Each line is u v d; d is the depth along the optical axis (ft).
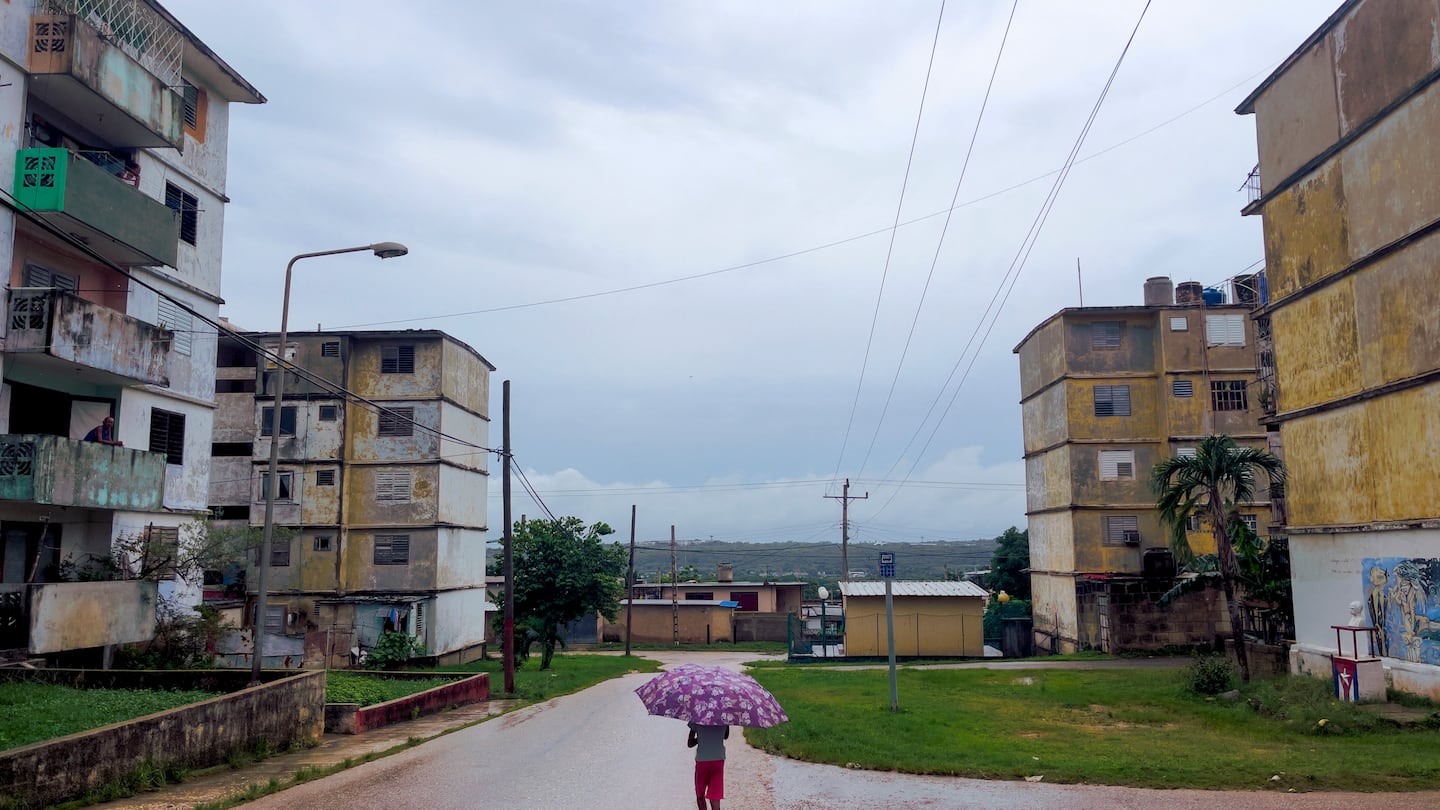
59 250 72.64
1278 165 83.51
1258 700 65.16
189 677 59.11
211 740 45.55
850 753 44.65
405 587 140.05
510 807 35.14
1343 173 74.38
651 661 158.61
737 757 45.93
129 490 72.49
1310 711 58.54
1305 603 80.07
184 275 86.89
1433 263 64.13
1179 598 127.54
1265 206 86.17
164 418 84.58
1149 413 142.10
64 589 63.93
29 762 34.30
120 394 78.33
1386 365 69.05
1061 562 145.79
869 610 142.31
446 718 71.77
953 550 437.99
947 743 49.14
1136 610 127.75
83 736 36.91
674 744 52.65
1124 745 50.11
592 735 57.52
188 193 87.56
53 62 66.13
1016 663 121.08
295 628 137.18
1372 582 70.64
